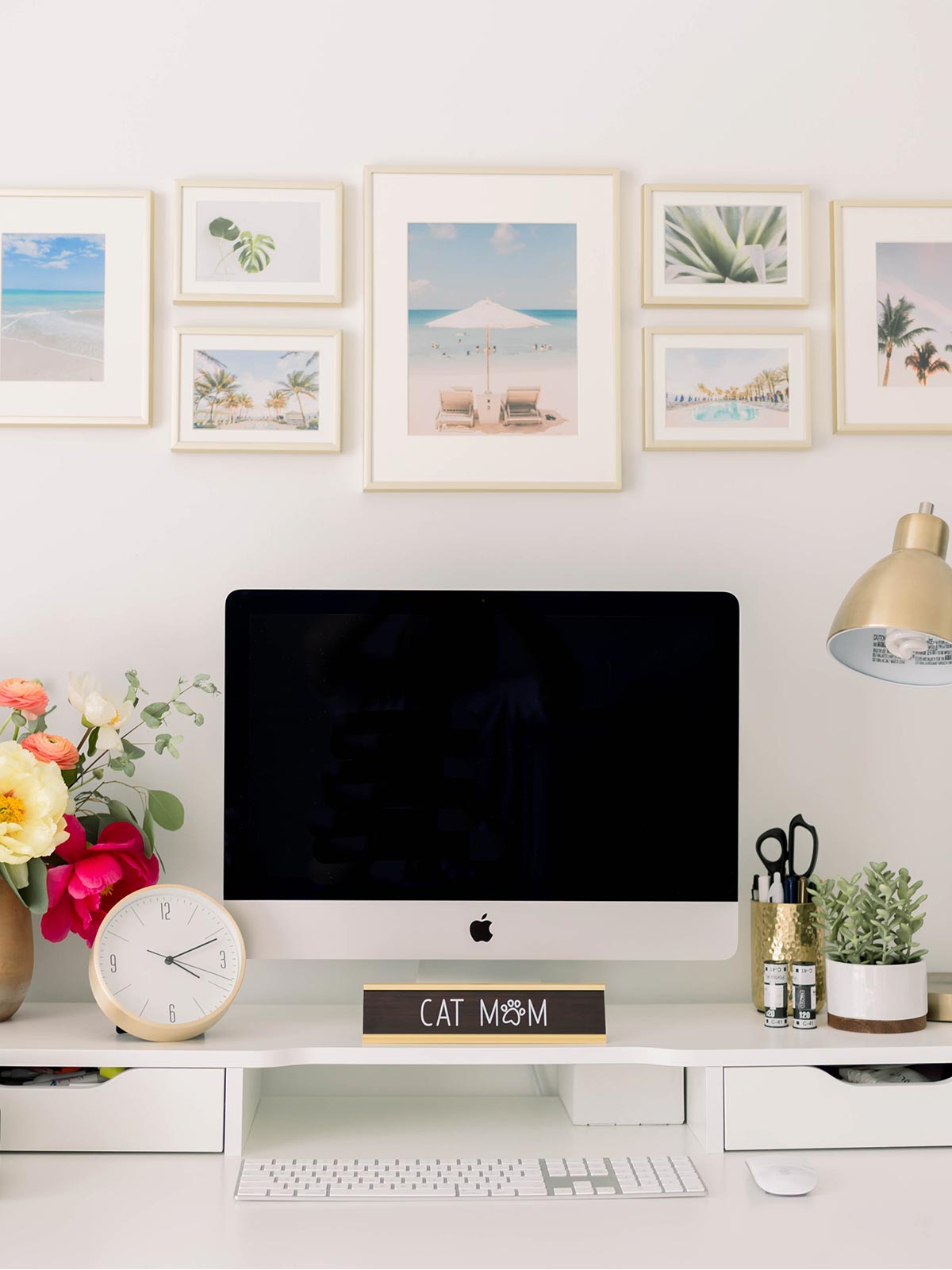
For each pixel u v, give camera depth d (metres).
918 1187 1.18
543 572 1.64
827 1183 1.19
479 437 1.63
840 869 1.63
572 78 1.67
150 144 1.65
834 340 1.67
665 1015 1.48
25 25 1.65
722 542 1.65
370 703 1.45
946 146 1.67
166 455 1.63
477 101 1.67
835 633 1.31
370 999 1.33
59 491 1.62
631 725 1.46
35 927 1.56
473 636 1.46
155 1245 1.03
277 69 1.66
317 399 1.63
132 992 1.32
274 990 1.56
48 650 1.61
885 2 1.68
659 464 1.65
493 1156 1.26
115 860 1.40
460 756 1.45
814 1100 1.28
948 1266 0.99
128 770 1.47
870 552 1.65
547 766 1.45
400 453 1.63
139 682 1.58
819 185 1.68
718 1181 1.19
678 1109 1.39
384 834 1.43
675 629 1.47
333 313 1.65
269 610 1.45
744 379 1.65
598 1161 1.22
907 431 1.65
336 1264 0.99
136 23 1.65
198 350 1.63
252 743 1.44
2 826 1.30
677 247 1.66
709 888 1.45
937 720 1.65
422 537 1.63
